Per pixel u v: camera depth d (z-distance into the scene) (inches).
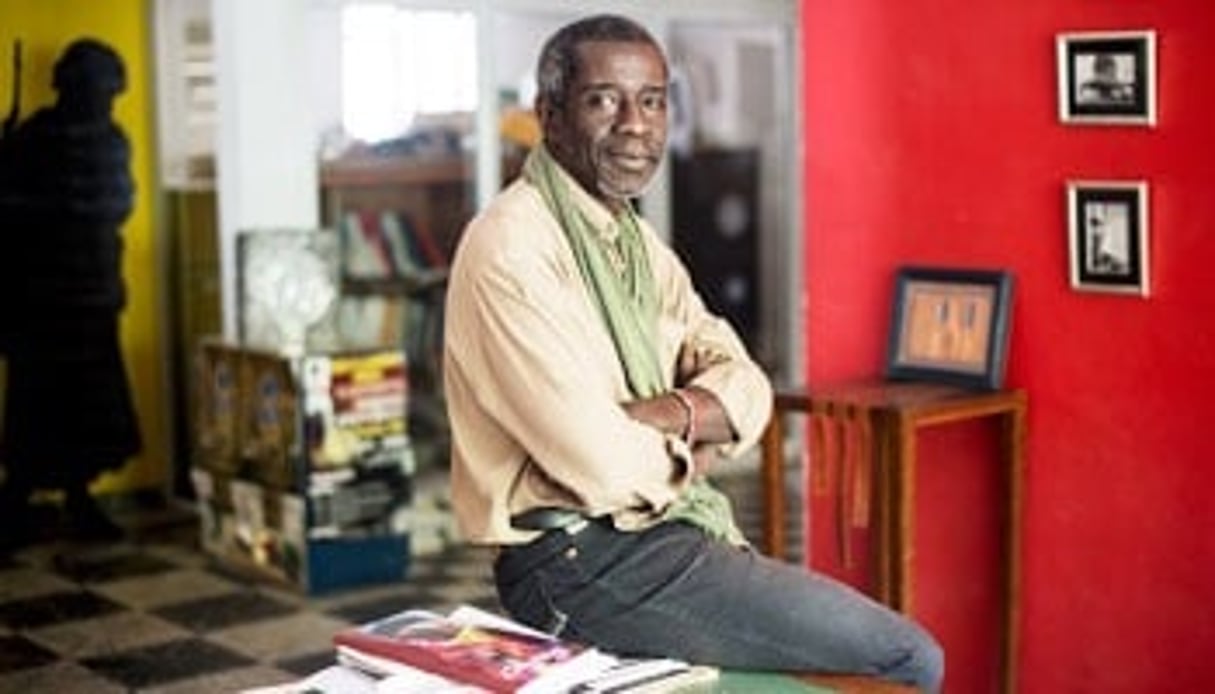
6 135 243.4
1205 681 135.9
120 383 251.9
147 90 262.5
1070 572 144.3
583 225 99.3
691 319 109.1
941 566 154.7
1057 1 139.4
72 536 246.5
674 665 93.0
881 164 154.7
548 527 97.7
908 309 151.8
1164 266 134.9
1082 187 138.9
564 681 88.8
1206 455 133.8
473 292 95.9
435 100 255.0
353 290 259.0
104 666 185.5
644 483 95.0
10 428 244.5
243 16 227.0
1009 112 144.1
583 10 259.1
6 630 200.1
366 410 215.3
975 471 150.7
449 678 89.9
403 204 264.5
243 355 219.3
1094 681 143.6
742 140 337.1
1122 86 135.1
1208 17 129.8
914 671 98.8
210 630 198.8
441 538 239.1
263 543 221.3
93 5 255.9
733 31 327.3
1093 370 140.6
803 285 166.1
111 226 249.6
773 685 94.3
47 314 244.7
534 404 93.9
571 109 97.8
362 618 203.2
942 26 148.3
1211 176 131.2
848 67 156.6
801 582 98.3
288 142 232.4
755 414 102.5
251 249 220.1
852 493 146.4
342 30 244.4
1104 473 140.8
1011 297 144.9
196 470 233.9
